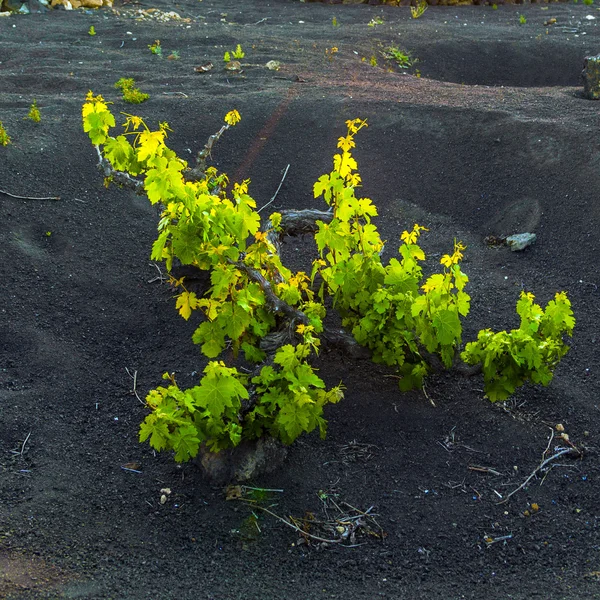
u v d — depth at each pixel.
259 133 6.91
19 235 5.29
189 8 12.78
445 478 3.63
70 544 3.15
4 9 11.19
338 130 6.95
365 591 3.01
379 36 10.71
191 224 3.24
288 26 11.42
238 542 3.21
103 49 9.41
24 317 4.63
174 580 3.01
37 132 6.52
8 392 4.06
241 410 3.43
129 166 3.67
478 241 5.75
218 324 3.42
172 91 7.77
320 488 3.52
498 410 4.06
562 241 5.54
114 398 4.12
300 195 6.25
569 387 4.25
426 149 6.68
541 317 3.79
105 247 5.38
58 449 3.72
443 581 3.08
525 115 6.94
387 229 5.89
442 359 3.81
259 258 3.57
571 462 3.74
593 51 10.30
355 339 3.96
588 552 3.23
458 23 12.09
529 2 14.03
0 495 3.38
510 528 3.36
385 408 4.04
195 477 3.56
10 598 2.82
